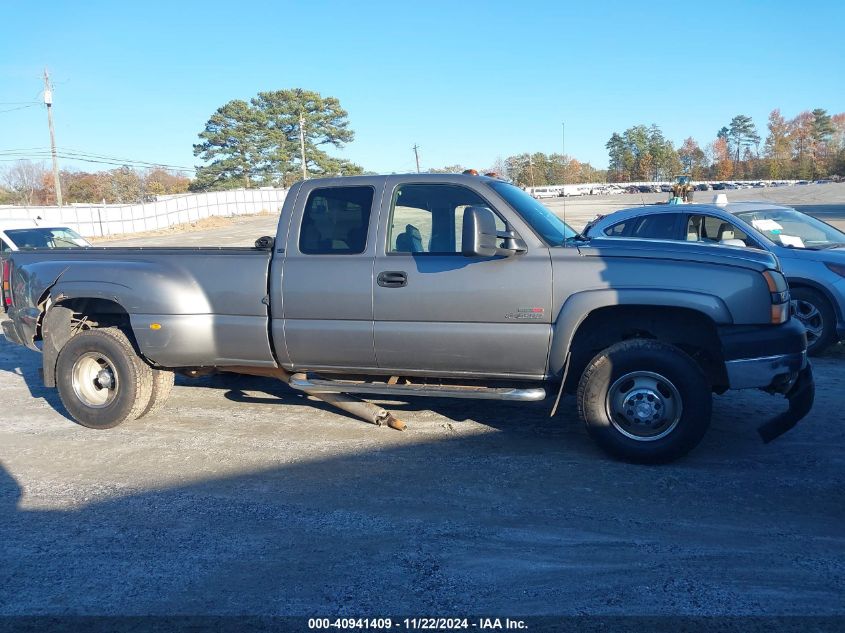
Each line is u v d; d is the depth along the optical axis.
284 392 7.66
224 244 44.12
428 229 5.62
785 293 5.20
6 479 5.38
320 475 5.30
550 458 5.51
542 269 5.26
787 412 5.34
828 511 4.53
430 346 5.51
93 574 3.95
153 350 6.14
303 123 75.88
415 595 3.66
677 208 9.59
